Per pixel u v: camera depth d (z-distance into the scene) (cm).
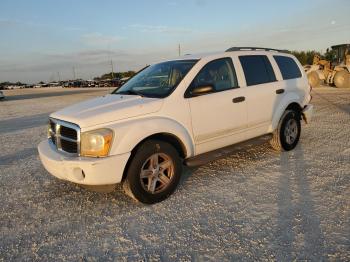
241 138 498
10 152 705
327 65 2331
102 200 413
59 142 397
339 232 307
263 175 469
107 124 365
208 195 409
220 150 472
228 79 480
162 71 473
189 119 421
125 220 357
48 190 456
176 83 425
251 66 519
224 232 320
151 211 375
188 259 280
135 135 368
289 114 572
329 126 802
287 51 618
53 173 391
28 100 2903
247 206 372
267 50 574
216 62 470
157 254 290
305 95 613
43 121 1238
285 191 408
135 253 294
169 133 399
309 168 487
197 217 354
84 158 357
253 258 275
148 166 390
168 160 402
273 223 331
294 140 591
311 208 358
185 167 519
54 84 10281
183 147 421
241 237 309
